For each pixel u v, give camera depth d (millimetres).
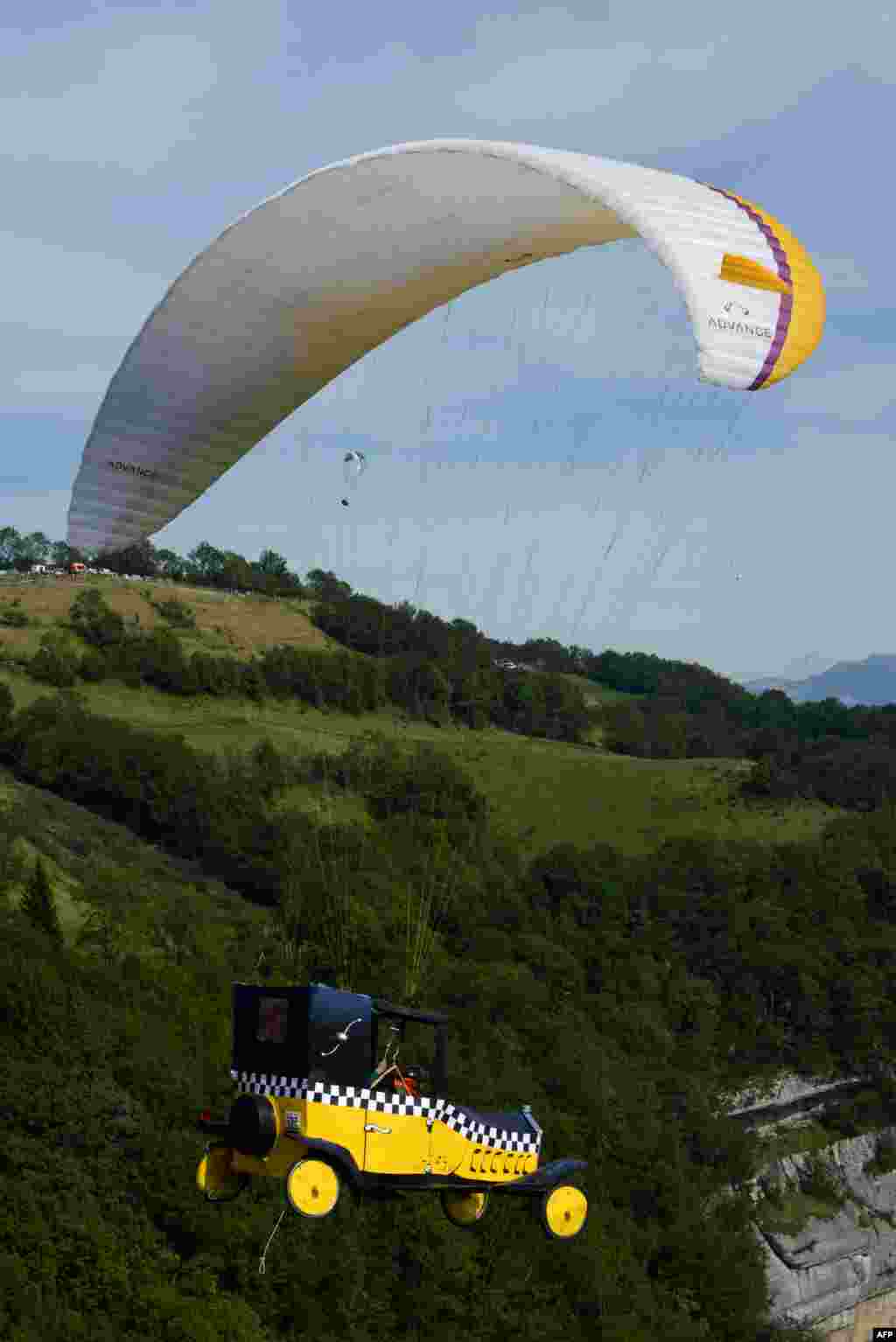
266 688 100312
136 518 19875
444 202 16250
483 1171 13945
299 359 18906
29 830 66312
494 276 18062
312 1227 39562
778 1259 68562
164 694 99125
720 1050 78188
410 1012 13664
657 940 81250
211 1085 44562
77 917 57625
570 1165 14508
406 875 66812
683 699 125312
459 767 92312
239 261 17344
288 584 124375
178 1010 49781
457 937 68250
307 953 55562
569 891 80750
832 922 86062
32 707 85000
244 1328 35406
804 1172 74438
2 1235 34250
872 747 115750
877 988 83312
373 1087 13383
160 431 19156
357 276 17703
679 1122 64312
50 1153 37250
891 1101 80562
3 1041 40906
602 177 14594
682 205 14492
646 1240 51469
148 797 77375
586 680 125812
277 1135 13383
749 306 14211
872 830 96938
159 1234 37094
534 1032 58750
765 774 101812
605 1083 57625
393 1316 40000
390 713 102500
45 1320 32094
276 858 73000
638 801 97812
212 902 68812
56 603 109688
